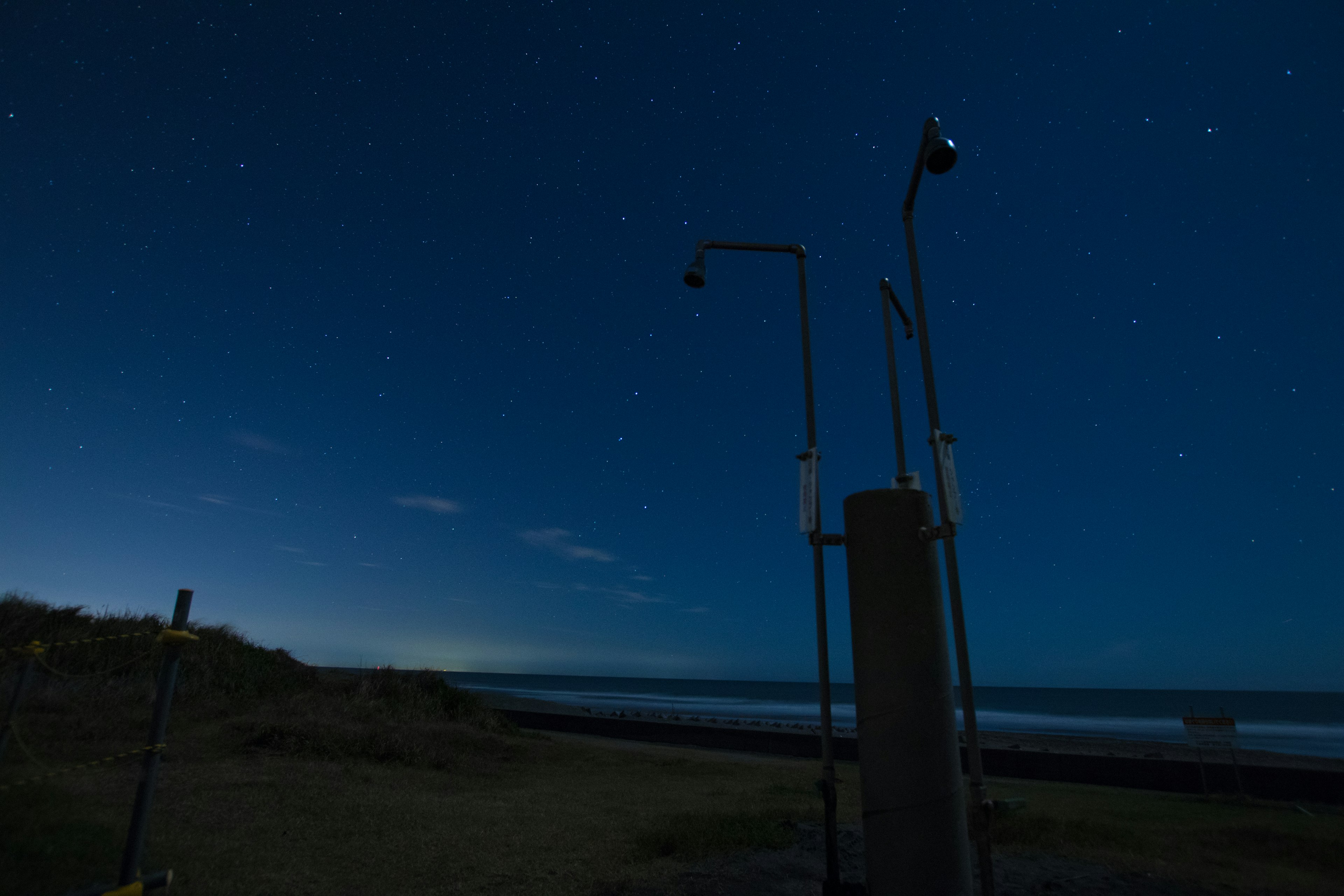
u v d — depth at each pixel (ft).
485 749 50.65
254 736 38.75
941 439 17.13
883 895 15.60
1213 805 40.86
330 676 68.03
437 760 42.39
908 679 16.37
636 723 82.58
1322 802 42.96
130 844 14.65
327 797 28.45
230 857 19.56
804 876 21.18
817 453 20.76
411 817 26.86
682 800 35.86
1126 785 51.34
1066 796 44.62
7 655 39.01
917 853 15.42
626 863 22.33
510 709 94.22
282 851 20.94
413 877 20.01
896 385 21.63
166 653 15.75
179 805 24.29
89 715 35.96
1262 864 22.85
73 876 15.62
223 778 29.40
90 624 50.06
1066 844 25.25
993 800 15.16
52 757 28.76
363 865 20.63
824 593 19.45
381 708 57.62
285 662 65.31
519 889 19.52
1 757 15.72
